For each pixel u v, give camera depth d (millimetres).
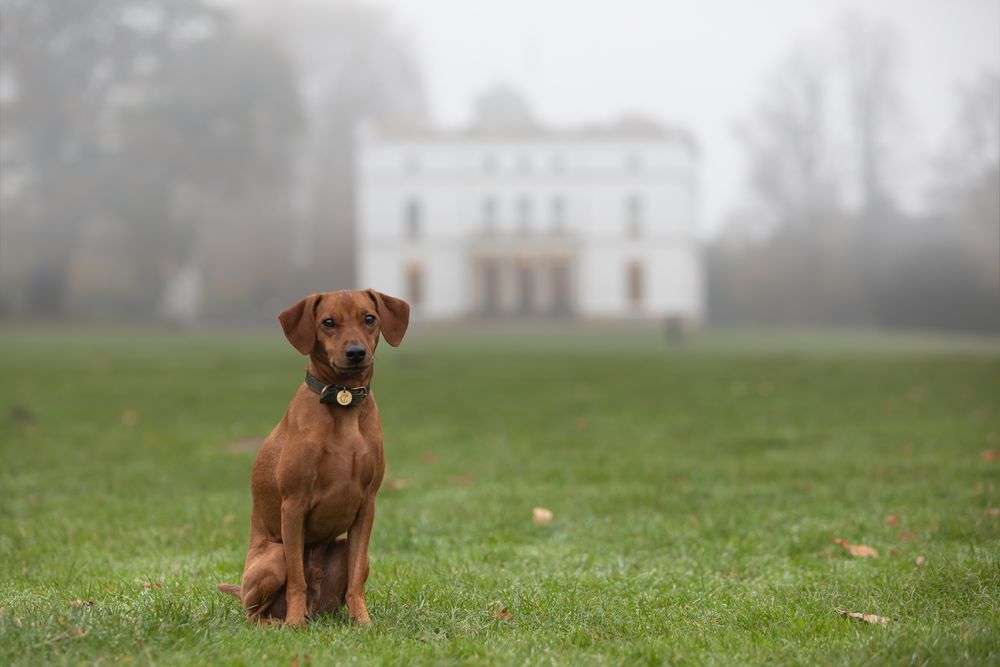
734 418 13023
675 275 75875
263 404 14906
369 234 76438
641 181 75750
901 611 4512
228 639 3873
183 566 5535
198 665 3518
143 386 17703
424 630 4168
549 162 75938
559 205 76062
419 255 76312
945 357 25969
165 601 4438
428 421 13203
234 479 8859
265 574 4066
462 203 76062
